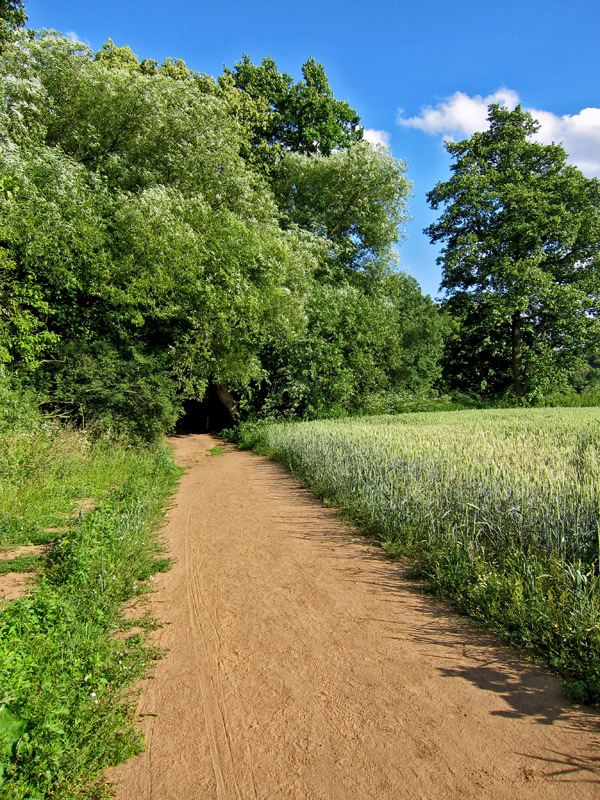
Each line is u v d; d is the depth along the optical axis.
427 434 11.55
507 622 4.25
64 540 5.84
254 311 18.42
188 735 3.13
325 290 24.95
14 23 14.46
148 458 13.57
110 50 26.98
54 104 16.62
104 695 3.46
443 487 6.92
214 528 8.03
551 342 36.25
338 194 29.22
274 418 22.84
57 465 9.69
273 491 10.78
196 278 16.73
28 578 5.50
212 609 5.00
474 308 35.81
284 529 7.77
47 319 13.70
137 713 3.37
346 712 3.27
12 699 2.91
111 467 11.15
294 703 3.41
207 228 17.36
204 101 19.89
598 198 34.03
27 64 15.81
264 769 2.81
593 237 33.59
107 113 17.31
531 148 34.09
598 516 5.05
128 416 14.05
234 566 6.21
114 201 15.48
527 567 4.63
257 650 4.16
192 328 17.91
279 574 5.87
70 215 13.36
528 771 2.67
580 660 3.62
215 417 31.42
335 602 5.02
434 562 5.57
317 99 31.00
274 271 19.41
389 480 7.92
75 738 2.93
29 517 7.45
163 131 18.33
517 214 33.03
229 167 19.88
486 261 34.06
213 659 4.04
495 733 2.99
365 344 26.16
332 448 11.17
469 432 12.12
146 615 4.88
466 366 46.03
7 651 3.46
